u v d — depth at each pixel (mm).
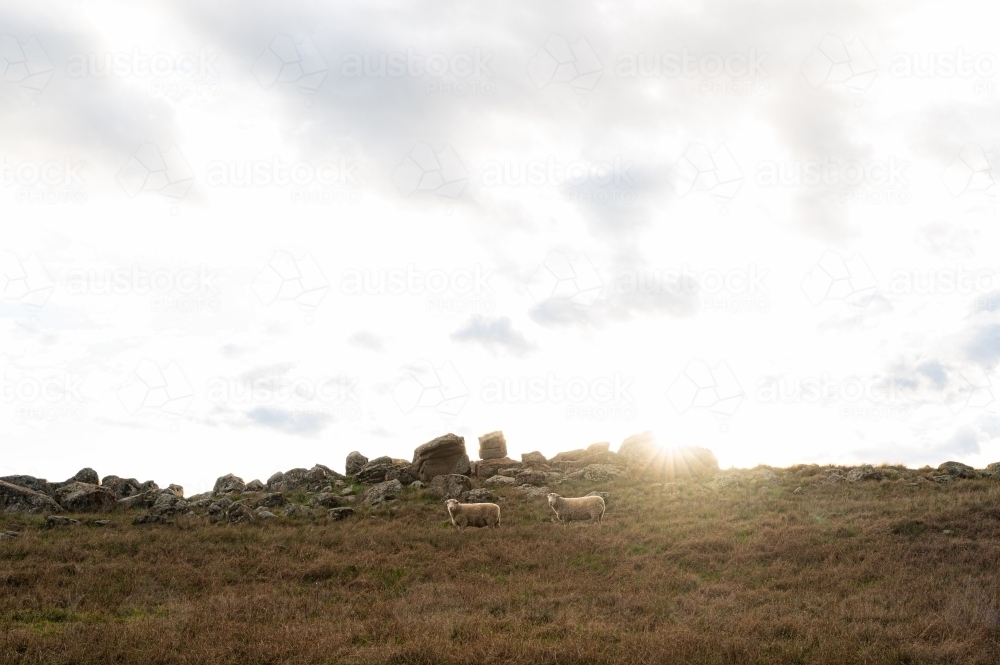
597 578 21406
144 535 27000
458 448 41000
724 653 13547
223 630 15602
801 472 37531
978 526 23953
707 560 22812
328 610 18125
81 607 18141
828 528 25172
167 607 18266
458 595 19312
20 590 19281
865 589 18828
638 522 29375
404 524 30391
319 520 31438
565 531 28047
